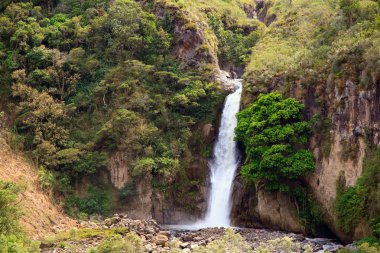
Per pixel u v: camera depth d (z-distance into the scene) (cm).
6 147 5128
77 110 5809
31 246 3419
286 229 4666
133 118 5528
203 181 5675
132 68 5984
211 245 3086
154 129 5562
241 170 4950
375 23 4897
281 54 5925
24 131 5497
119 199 5331
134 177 5375
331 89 4638
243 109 5528
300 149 4684
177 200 5472
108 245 3150
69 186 5253
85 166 5334
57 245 3747
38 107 5494
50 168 5269
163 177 5412
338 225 4075
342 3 5575
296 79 4997
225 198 5425
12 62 5972
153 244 3738
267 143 4750
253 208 5038
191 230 4850
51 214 4756
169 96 6000
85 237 3975
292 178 4581
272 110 4847
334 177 4362
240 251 3072
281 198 4725
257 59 6025
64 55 6044
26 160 5169
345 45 4700
